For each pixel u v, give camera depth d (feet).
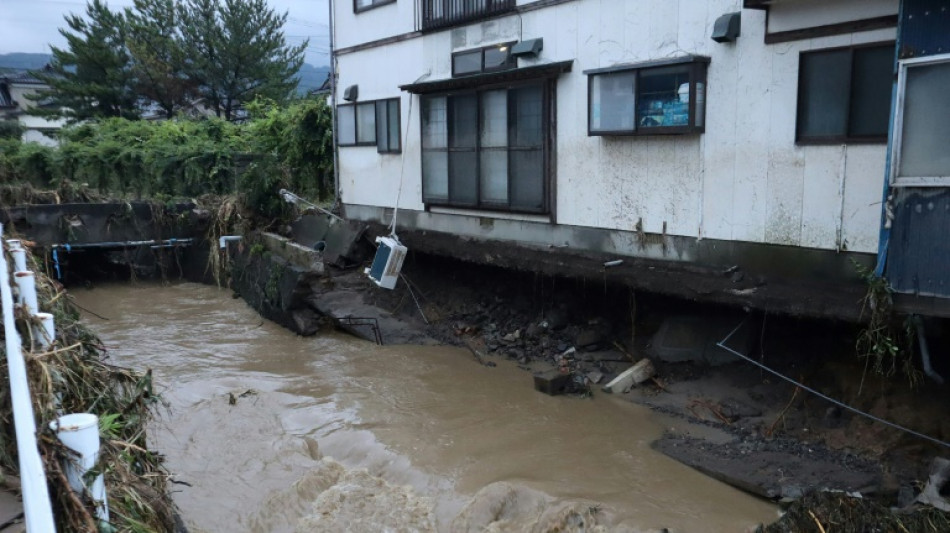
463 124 37.96
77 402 14.07
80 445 9.23
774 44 24.35
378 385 30.66
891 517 18.12
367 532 19.75
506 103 35.04
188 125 79.41
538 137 33.76
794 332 25.79
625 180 30.35
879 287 20.36
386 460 23.53
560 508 19.77
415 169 43.14
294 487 22.02
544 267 32.94
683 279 27.17
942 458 19.48
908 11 19.11
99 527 9.29
